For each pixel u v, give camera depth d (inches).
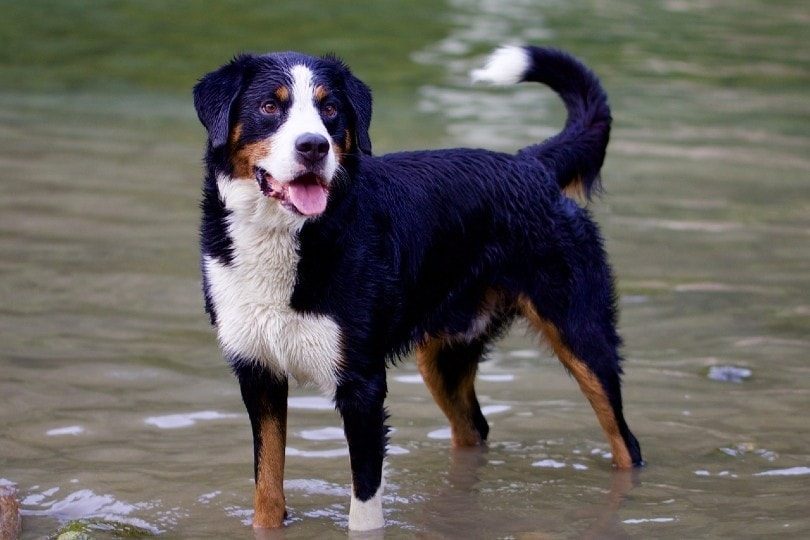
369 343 251.1
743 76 813.2
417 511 264.8
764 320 386.0
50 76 739.4
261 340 251.3
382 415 255.1
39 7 954.1
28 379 326.3
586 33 939.3
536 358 362.9
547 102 706.2
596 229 298.2
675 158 600.4
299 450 296.2
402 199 267.1
